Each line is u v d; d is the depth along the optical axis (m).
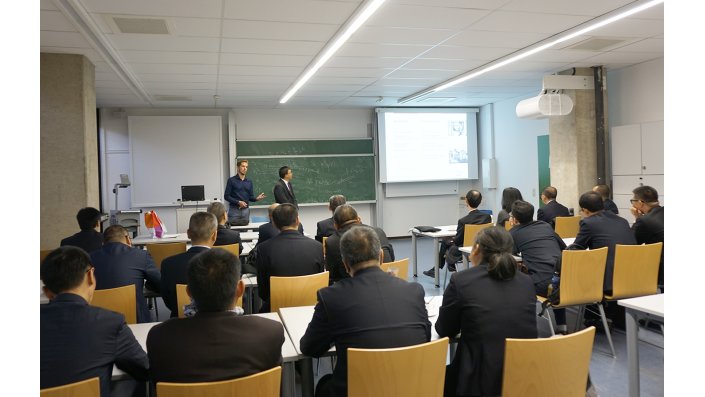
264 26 4.62
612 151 6.80
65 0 3.90
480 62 6.35
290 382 2.04
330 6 4.13
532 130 9.15
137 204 9.16
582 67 6.83
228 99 8.65
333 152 10.20
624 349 3.70
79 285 1.79
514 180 9.72
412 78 7.31
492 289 2.06
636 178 6.41
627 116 6.86
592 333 1.87
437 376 1.80
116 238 3.31
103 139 9.21
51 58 5.37
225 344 1.60
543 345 1.79
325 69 6.55
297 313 2.59
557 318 4.05
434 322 2.43
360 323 1.86
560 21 4.69
